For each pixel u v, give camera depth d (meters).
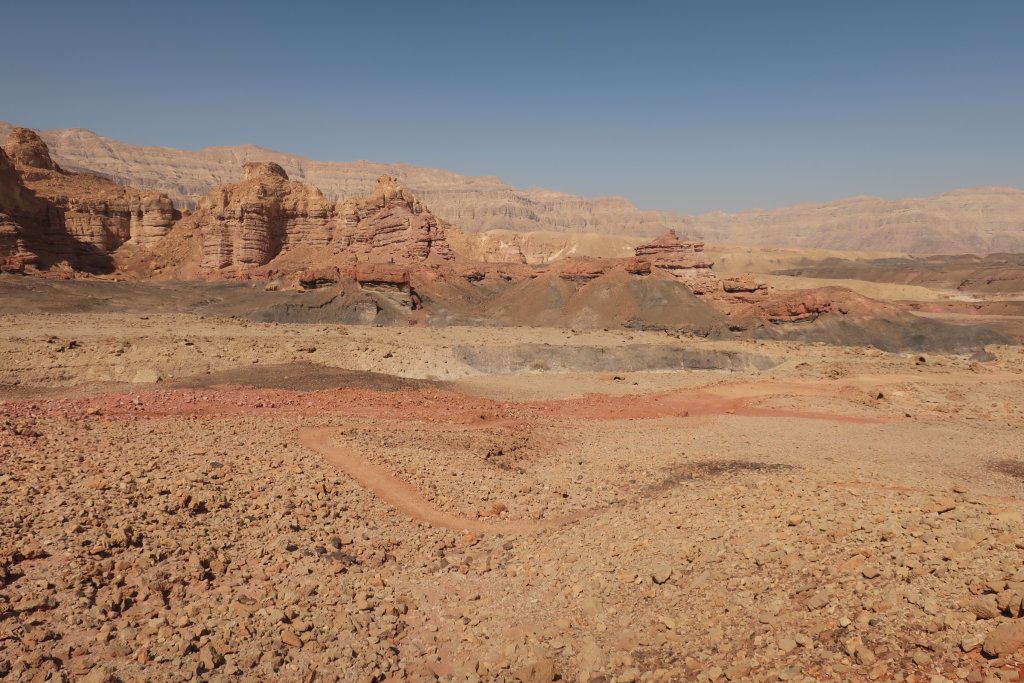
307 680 14.84
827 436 42.94
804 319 131.12
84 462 25.88
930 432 44.78
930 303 189.38
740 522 19.17
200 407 43.91
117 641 15.45
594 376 78.25
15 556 17.72
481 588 19.77
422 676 15.29
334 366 71.69
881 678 11.28
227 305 145.50
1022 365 84.31
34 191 199.75
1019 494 28.20
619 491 29.81
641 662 14.22
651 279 144.00
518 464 35.84
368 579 20.11
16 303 117.31
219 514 22.64
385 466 30.73
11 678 13.78
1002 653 10.73
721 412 56.84
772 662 12.71
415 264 172.62
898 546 15.15
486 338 93.25
